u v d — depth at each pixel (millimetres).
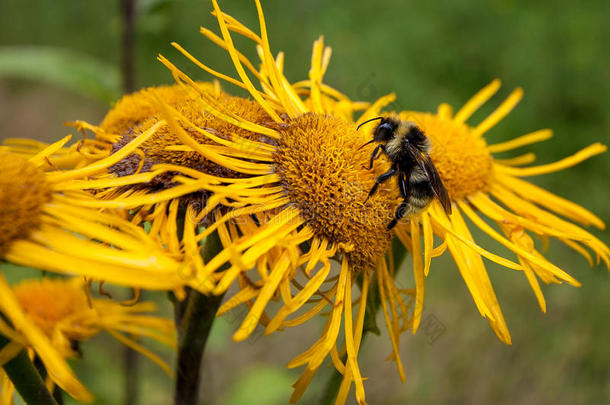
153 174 179
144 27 292
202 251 193
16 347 170
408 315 208
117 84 294
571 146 394
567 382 330
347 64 426
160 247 176
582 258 352
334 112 208
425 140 213
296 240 184
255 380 285
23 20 556
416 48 450
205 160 187
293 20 476
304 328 383
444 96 425
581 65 414
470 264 199
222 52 436
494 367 344
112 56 520
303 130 192
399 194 200
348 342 183
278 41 457
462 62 446
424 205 199
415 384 345
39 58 286
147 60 408
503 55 444
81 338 230
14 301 161
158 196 178
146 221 184
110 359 319
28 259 166
